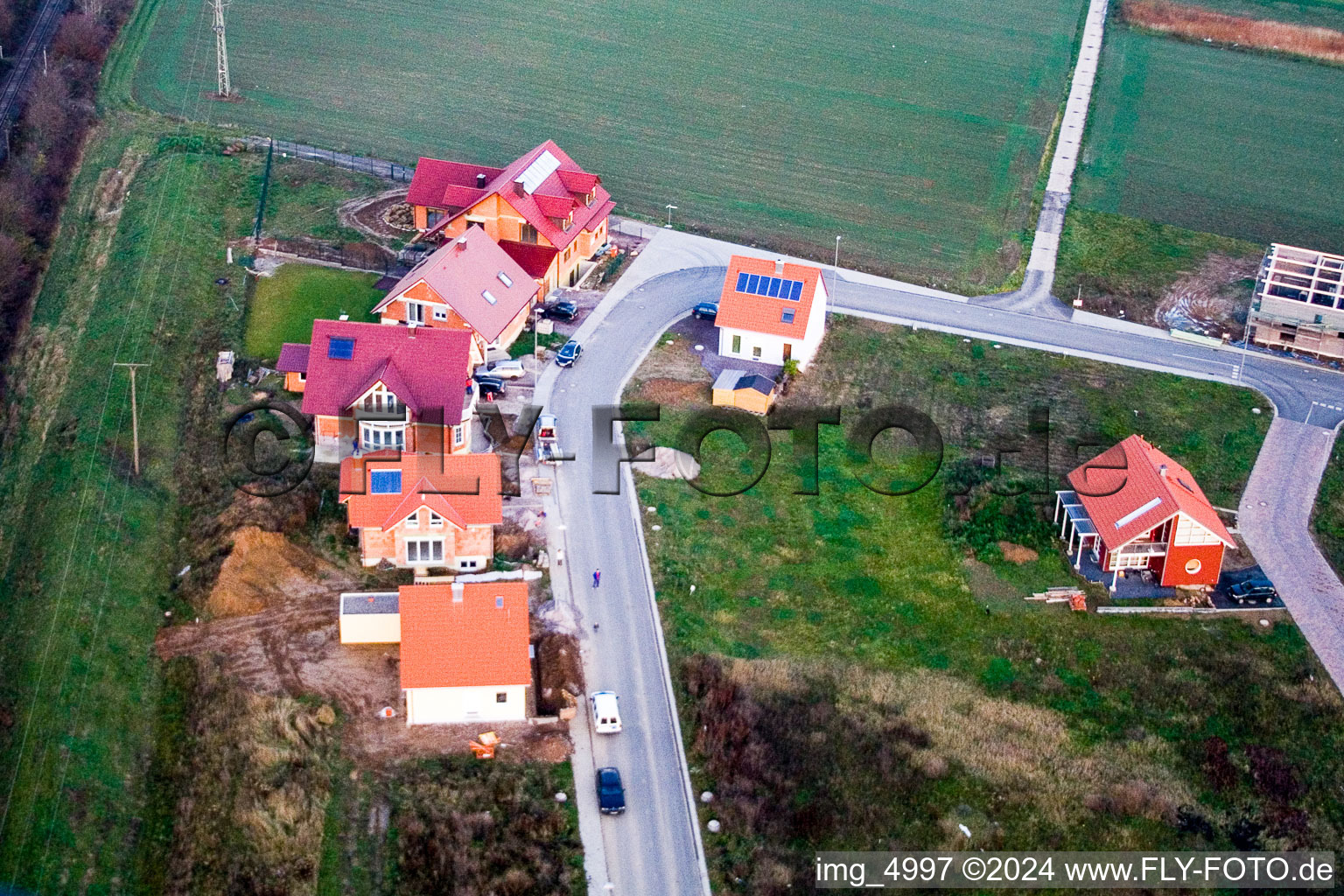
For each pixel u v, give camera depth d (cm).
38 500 8075
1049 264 11538
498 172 10856
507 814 6191
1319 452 9200
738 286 9631
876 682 7069
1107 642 7456
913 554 8025
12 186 11338
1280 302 10431
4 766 6394
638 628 7256
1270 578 8006
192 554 7631
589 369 9350
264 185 11575
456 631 6594
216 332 9369
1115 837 6328
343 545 7631
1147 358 10200
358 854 6009
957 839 6238
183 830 6178
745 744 6606
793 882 5997
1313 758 6850
